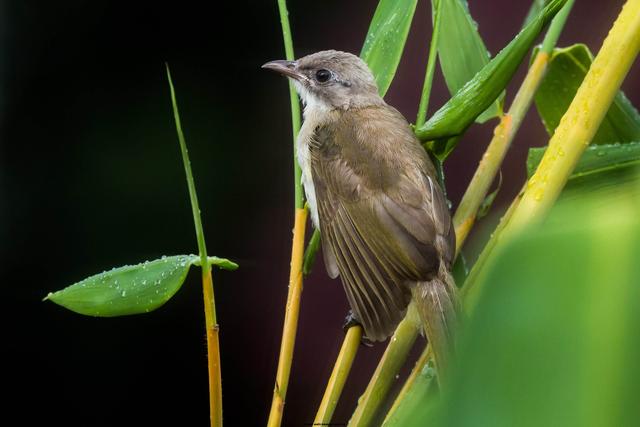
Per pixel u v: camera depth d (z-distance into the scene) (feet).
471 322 4.07
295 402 11.42
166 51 11.53
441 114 10.63
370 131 10.90
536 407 3.94
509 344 3.98
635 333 3.88
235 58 11.55
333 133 10.92
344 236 10.84
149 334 11.48
